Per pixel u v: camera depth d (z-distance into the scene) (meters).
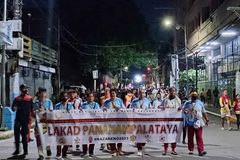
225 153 14.62
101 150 15.66
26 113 14.02
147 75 71.50
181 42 75.94
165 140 14.31
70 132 13.92
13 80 26.34
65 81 58.34
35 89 37.56
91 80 59.72
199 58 57.88
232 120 29.02
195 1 62.50
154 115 14.32
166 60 78.75
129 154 14.53
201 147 14.04
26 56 32.50
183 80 54.16
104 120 14.19
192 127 14.23
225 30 39.03
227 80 43.00
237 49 42.47
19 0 25.50
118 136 14.23
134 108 14.48
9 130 22.05
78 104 15.55
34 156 14.23
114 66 57.56
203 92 51.19
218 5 49.47
